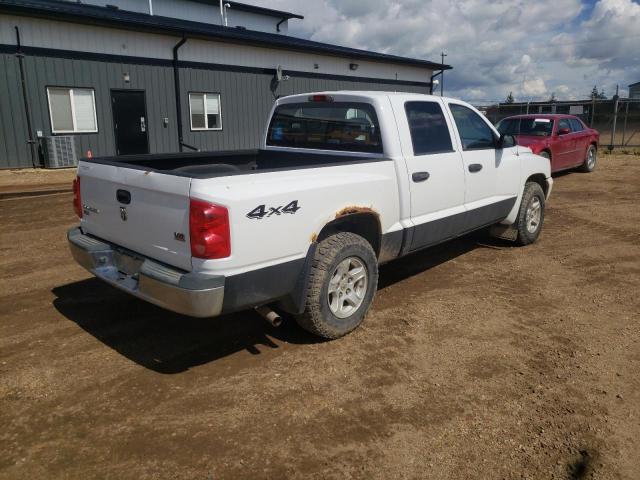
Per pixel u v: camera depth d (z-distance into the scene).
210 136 18.78
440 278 5.55
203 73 18.17
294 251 3.55
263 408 3.15
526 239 6.64
